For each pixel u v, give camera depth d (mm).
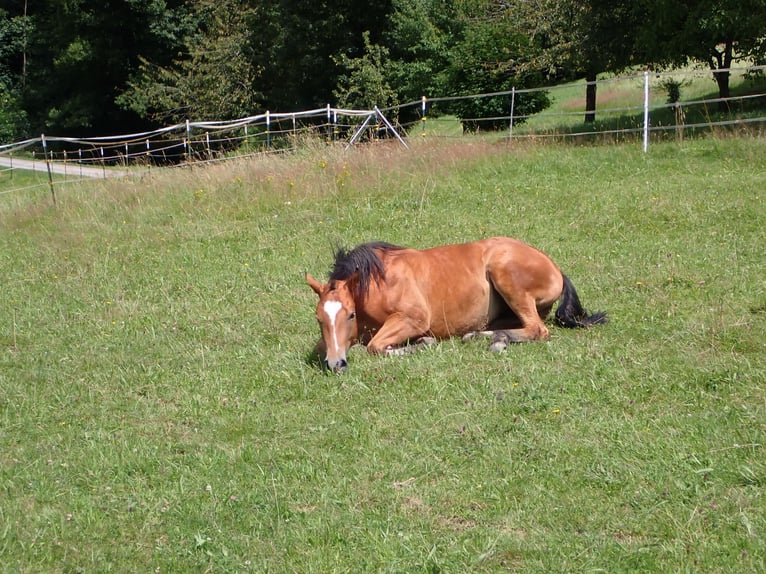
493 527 4727
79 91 48875
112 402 6934
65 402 6988
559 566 4316
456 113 29203
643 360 6820
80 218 14602
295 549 4621
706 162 14336
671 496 4855
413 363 7070
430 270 7617
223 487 5309
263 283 10117
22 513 5098
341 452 5707
